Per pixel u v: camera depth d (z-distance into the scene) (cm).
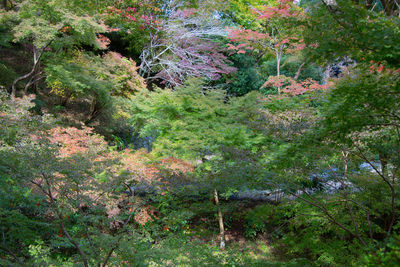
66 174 369
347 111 282
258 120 641
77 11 964
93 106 1270
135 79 1280
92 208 395
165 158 788
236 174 484
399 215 466
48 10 957
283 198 618
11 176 357
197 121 759
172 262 468
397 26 238
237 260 430
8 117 460
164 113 818
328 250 484
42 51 1070
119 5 1111
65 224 535
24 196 452
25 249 417
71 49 1206
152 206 718
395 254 162
